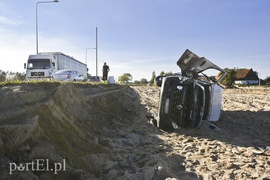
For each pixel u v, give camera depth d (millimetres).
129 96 22594
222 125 11273
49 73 26719
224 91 35438
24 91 7047
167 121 9914
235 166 6398
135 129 10523
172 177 5328
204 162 6703
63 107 8492
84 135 7637
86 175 5051
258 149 7945
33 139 5090
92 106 11555
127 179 5211
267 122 11953
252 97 23578
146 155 7047
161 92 10055
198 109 9938
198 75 11953
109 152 7191
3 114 5359
